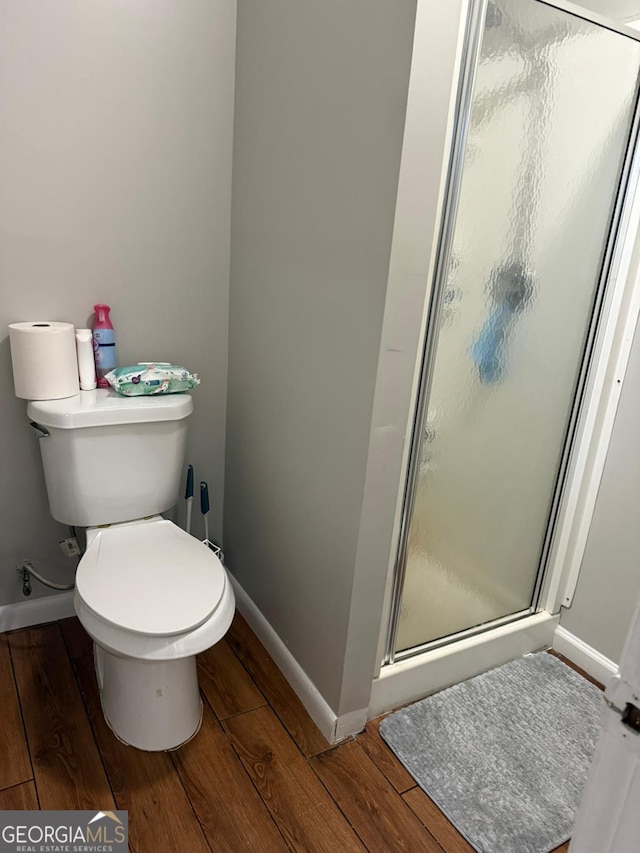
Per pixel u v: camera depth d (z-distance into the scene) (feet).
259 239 5.42
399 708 5.46
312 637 5.22
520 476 5.57
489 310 4.71
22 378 4.98
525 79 4.20
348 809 4.48
